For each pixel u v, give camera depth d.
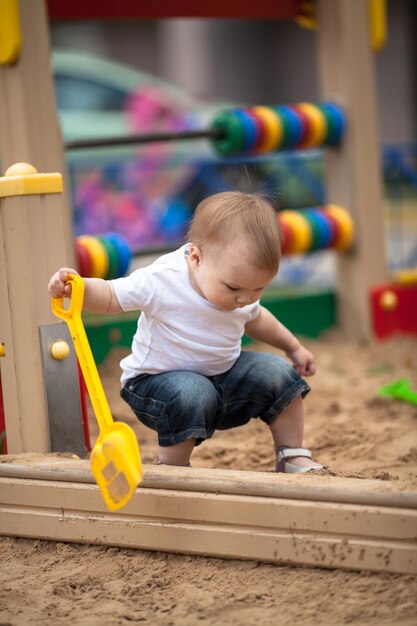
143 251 7.14
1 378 4.41
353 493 3.33
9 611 3.27
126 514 3.65
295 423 4.20
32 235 4.21
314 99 23.30
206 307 3.87
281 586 3.34
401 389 6.04
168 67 23.03
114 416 5.76
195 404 3.86
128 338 7.02
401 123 21.83
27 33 5.92
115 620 3.18
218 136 7.29
